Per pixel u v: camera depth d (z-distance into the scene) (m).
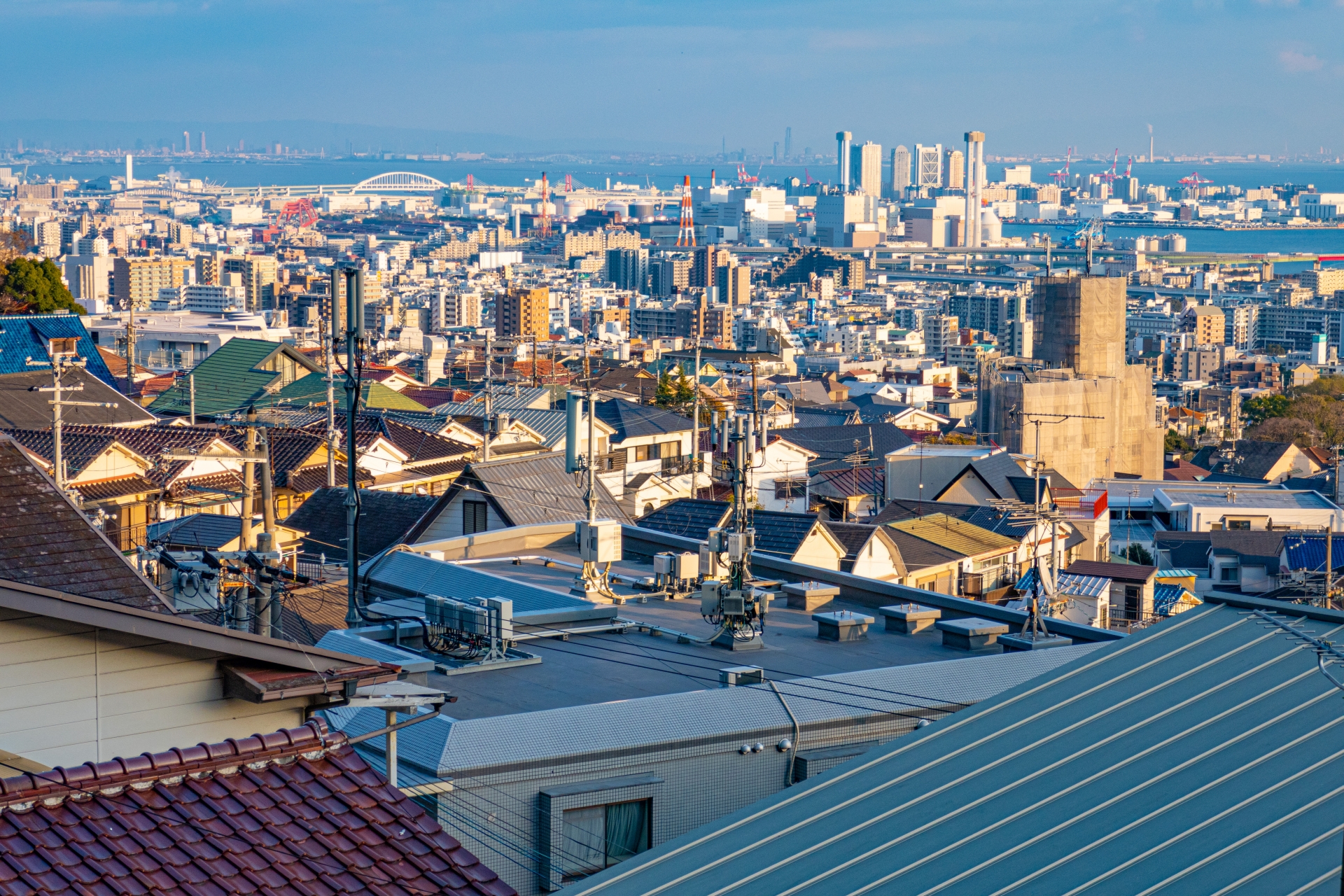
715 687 24.70
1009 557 70.69
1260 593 91.56
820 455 102.25
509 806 19.83
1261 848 14.53
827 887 15.49
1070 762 17.33
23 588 14.86
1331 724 16.95
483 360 199.62
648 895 16.17
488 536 39.56
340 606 37.28
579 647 27.62
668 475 91.88
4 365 87.56
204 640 15.90
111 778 14.06
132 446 67.75
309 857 14.11
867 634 29.86
